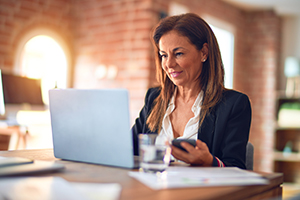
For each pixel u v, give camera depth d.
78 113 1.09
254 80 5.71
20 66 4.38
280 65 5.66
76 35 4.88
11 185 0.71
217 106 1.39
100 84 4.56
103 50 4.57
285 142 4.92
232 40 5.62
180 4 4.59
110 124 1.03
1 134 4.04
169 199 0.69
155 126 1.53
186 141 1.11
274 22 5.60
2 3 4.21
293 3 5.21
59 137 1.17
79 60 4.83
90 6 4.73
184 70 1.43
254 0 5.25
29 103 3.65
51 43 4.70
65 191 0.67
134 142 1.60
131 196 0.71
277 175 1.01
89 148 1.09
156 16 4.21
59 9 4.79
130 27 4.29
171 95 1.57
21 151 1.37
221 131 1.33
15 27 4.33
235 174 0.94
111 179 0.87
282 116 4.86
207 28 1.46
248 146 1.54
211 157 1.10
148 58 4.12
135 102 4.16
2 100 3.42
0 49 4.20
